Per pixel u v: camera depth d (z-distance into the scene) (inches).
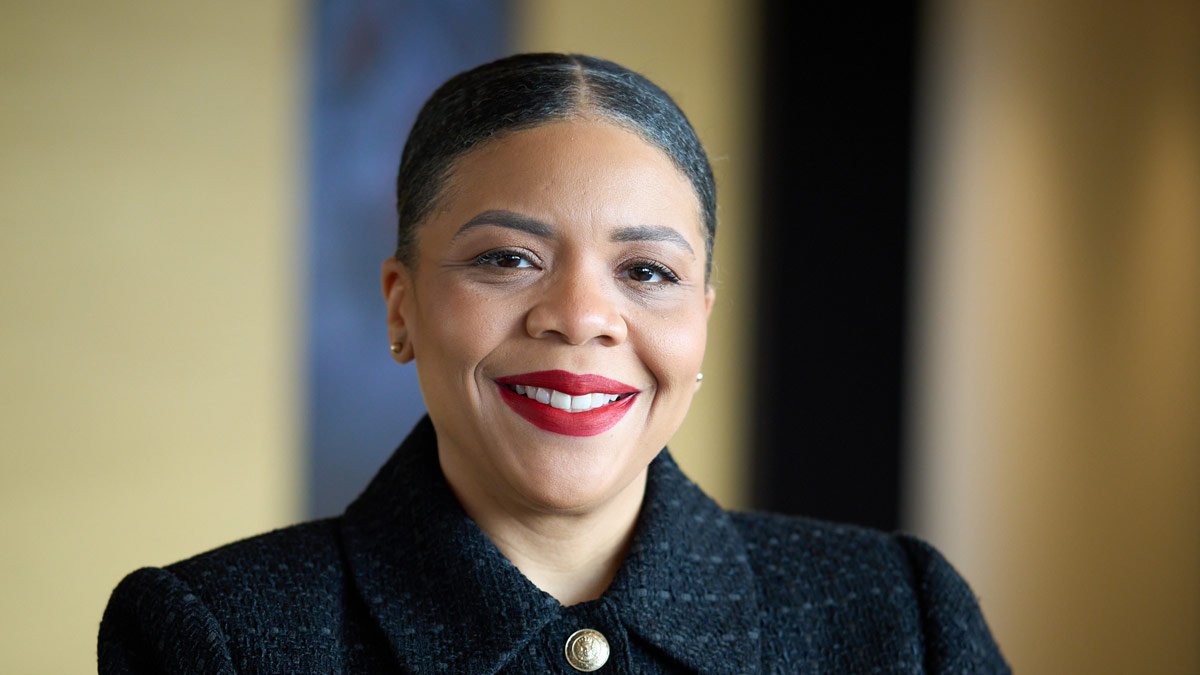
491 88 94.5
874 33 387.5
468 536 99.3
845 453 392.2
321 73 326.3
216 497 314.5
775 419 391.5
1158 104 391.2
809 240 392.2
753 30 387.2
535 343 91.8
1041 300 390.0
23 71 286.4
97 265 297.9
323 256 330.0
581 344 91.5
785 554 114.5
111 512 300.7
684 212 95.5
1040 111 394.3
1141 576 396.2
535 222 91.2
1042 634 388.2
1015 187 390.6
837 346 391.2
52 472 293.0
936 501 390.0
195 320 310.7
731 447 388.5
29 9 285.7
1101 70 385.4
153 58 301.9
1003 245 388.2
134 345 303.0
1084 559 392.5
